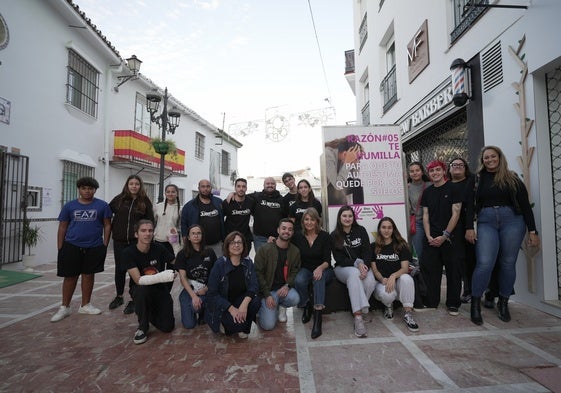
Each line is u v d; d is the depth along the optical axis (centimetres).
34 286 548
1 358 287
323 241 382
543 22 349
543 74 369
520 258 393
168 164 1262
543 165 363
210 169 1777
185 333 345
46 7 746
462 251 374
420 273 393
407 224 440
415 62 666
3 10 639
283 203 489
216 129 1769
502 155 347
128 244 431
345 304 390
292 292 359
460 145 550
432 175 398
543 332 314
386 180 446
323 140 452
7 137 651
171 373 258
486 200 353
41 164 738
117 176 1055
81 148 880
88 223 402
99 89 954
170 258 389
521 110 382
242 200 468
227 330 323
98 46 920
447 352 281
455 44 522
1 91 638
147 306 331
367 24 1019
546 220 362
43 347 310
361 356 279
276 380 244
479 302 345
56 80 783
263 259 359
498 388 225
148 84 1170
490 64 436
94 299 472
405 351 286
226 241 336
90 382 246
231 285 333
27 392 235
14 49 665
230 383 241
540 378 233
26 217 685
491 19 434
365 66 1065
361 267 356
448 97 534
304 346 304
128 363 276
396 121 786
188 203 443
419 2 652
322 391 228
